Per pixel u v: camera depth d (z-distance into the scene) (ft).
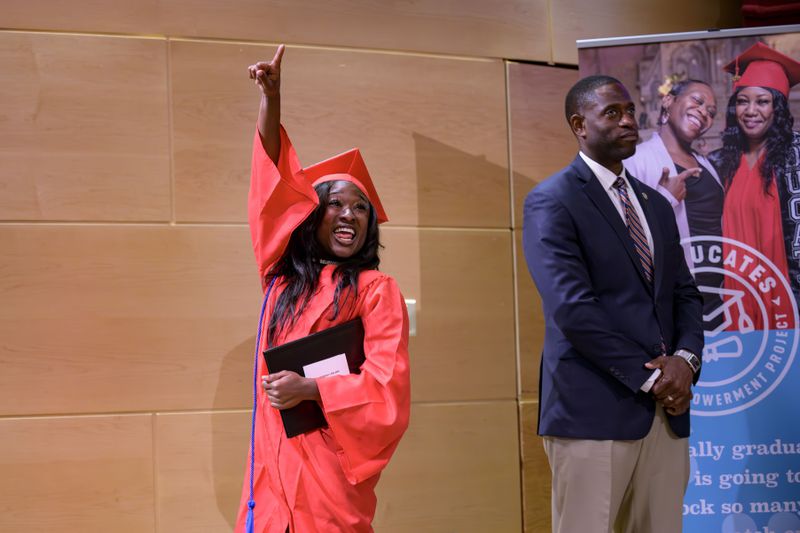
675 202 11.63
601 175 10.15
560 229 9.61
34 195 11.53
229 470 11.85
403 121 13.05
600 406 9.27
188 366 11.85
